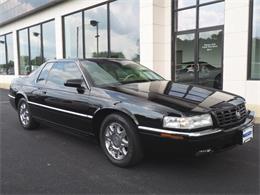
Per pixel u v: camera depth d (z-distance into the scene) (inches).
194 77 377.7
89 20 513.3
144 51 398.0
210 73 359.6
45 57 649.6
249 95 318.0
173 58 398.6
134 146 145.3
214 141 132.7
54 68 213.3
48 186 135.0
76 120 177.6
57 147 193.6
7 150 188.4
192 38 374.9
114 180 140.1
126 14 437.1
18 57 770.2
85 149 188.5
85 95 170.9
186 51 383.6
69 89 186.1
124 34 445.1
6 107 381.7
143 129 139.6
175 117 131.3
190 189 129.6
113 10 461.1
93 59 198.4
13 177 145.5
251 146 188.9
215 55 352.2
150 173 147.1
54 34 606.9
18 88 245.8
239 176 142.6
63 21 576.4
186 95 153.7
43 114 212.2
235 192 126.4
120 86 170.1
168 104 139.9
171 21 393.1
